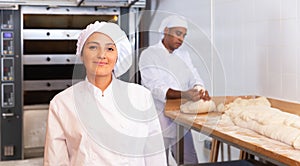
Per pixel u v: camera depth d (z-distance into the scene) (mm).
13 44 4832
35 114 4977
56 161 1678
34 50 4914
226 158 3865
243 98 3496
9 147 4938
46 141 1701
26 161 4898
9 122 4918
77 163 1641
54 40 4914
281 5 3201
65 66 5004
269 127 2375
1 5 4598
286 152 2018
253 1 3566
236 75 3893
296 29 3043
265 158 2113
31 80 4949
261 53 3494
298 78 3049
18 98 4910
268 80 3422
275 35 3297
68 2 4816
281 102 3162
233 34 3904
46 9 4812
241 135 2420
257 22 3525
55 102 1683
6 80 4855
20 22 4801
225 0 4008
